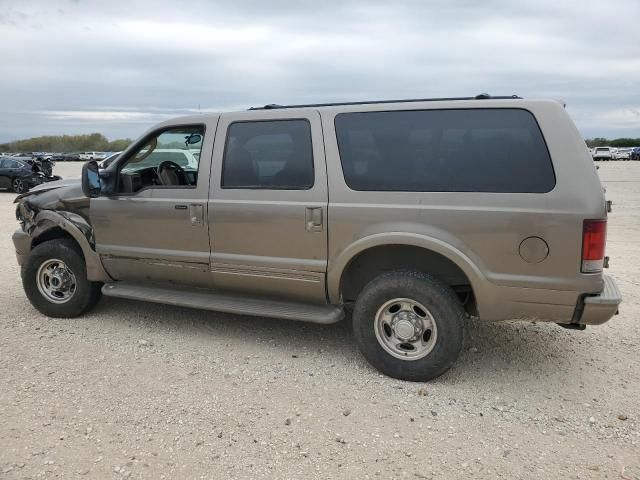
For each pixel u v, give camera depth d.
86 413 3.31
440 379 3.83
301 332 4.75
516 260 3.42
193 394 3.56
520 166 3.42
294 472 2.75
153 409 3.36
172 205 4.38
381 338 3.83
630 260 7.73
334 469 2.78
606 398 3.55
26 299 5.73
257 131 4.14
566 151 3.34
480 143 3.53
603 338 4.61
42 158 23.12
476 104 3.56
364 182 3.76
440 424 3.23
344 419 3.27
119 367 3.98
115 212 4.63
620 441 3.04
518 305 3.48
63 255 4.93
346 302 4.19
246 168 4.16
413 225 3.60
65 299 5.04
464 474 2.75
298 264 3.99
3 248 8.77
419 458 2.88
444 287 3.65
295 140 4.00
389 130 3.75
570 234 3.29
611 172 33.59
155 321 5.01
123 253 4.65
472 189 3.51
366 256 3.99
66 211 4.89
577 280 3.32
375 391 3.64
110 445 2.97
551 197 3.33
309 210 3.88
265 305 4.25
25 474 2.71
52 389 3.61
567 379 3.83
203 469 2.77
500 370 3.98
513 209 3.39
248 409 3.38
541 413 3.36
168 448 2.95
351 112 3.87
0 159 20.70
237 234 4.17
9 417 3.25
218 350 4.33
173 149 4.75
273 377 3.84
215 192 4.24
